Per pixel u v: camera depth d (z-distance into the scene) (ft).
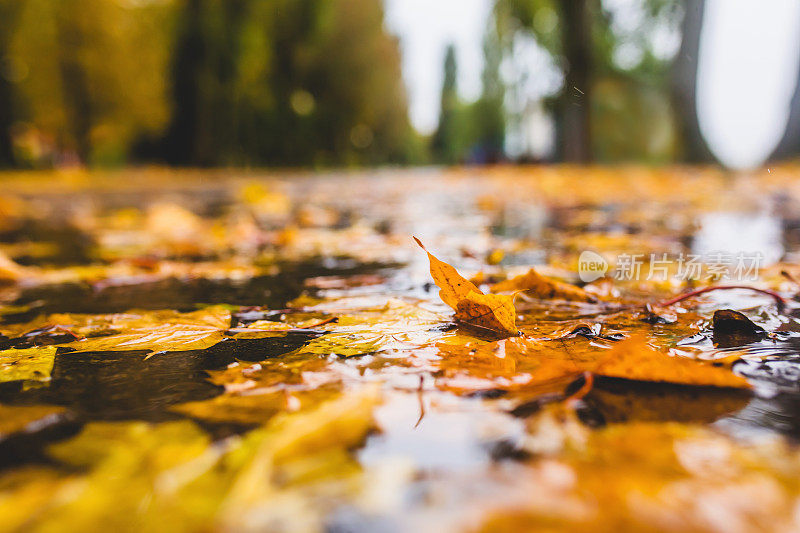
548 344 1.88
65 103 39.11
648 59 39.01
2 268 3.15
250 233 5.37
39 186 19.52
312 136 55.42
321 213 7.84
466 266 3.34
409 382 1.61
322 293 2.71
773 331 1.99
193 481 1.24
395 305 2.41
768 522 1.08
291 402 1.52
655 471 1.25
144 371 1.74
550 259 3.57
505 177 21.45
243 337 2.02
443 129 124.88
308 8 52.85
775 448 1.31
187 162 45.06
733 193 10.04
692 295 2.36
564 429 1.38
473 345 1.88
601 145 44.39
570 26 26.94
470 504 1.16
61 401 1.56
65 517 1.16
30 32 36.09
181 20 41.96
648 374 1.60
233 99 42.93
